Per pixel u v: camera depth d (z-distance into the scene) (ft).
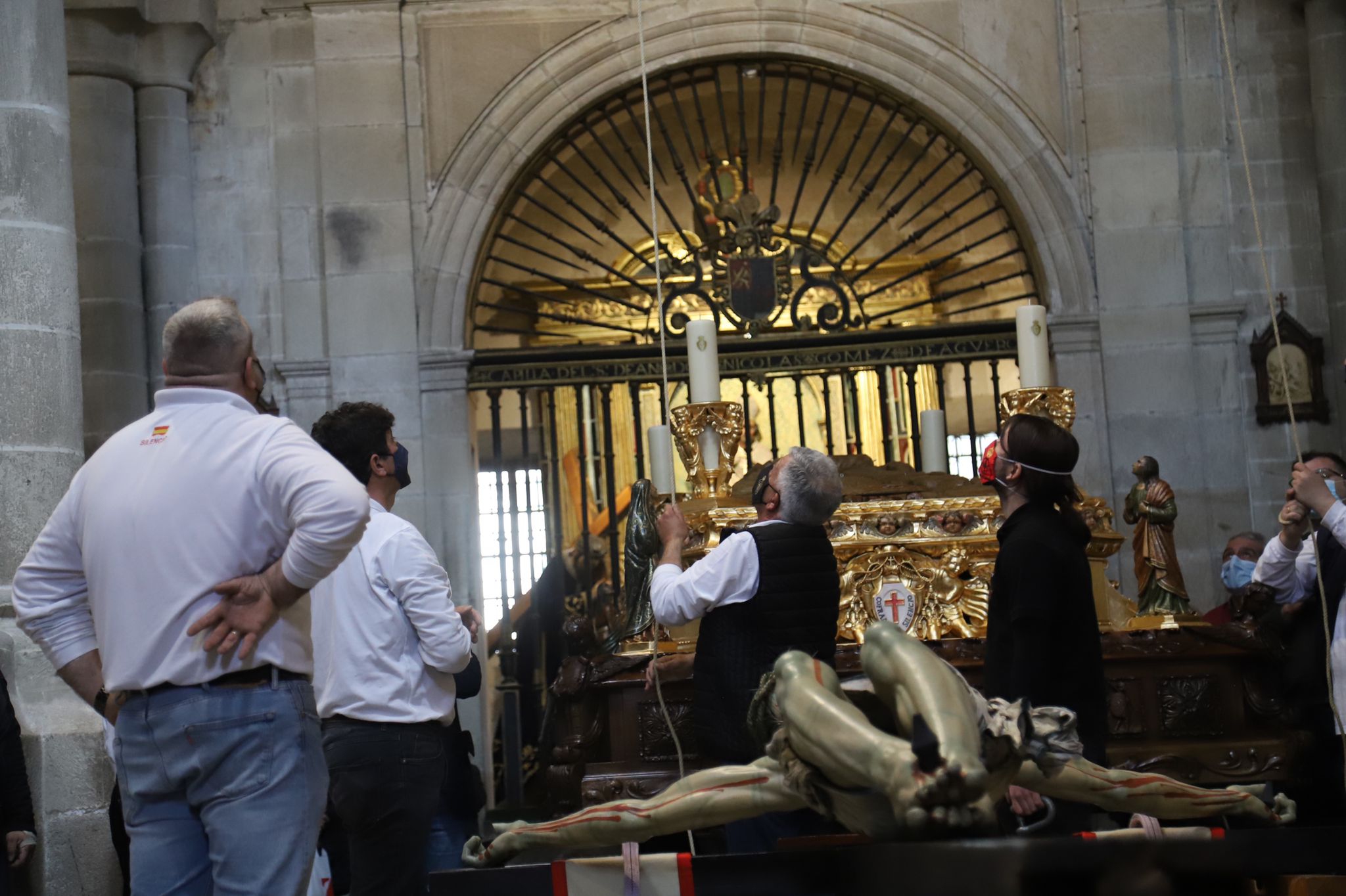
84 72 29.71
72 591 10.96
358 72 30.99
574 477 45.32
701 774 9.46
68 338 20.74
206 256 30.99
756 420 45.80
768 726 10.02
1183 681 17.33
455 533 29.86
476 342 45.44
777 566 13.48
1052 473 12.47
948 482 19.38
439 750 14.12
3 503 19.71
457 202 30.76
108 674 10.32
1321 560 17.16
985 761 7.39
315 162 31.09
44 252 20.49
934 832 6.79
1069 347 30.12
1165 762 16.79
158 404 10.82
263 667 10.29
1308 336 29.84
